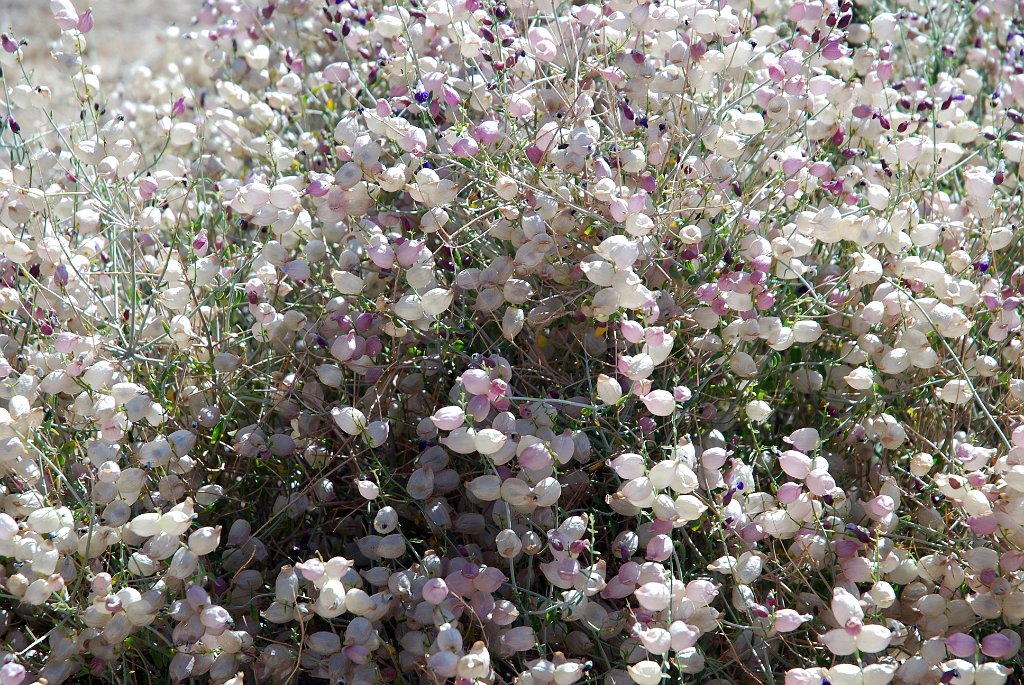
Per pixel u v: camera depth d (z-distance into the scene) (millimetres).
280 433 880
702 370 866
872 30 902
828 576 799
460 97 860
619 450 813
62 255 846
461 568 776
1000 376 840
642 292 737
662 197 855
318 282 906
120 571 766
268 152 939
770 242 851
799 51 829
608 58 857
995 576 737
